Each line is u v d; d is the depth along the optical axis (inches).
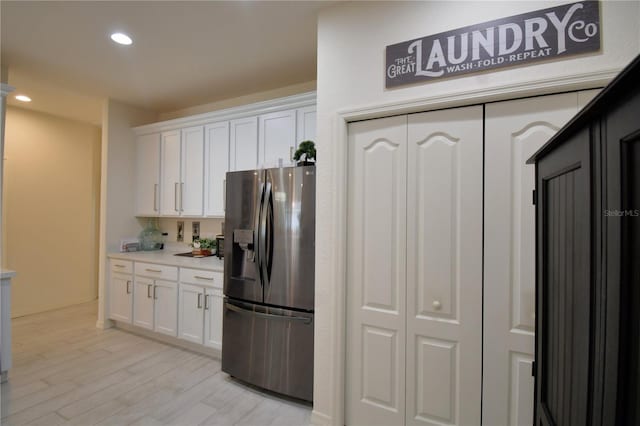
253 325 87.3
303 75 113.3
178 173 133.3
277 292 83.2
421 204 65.7
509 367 58.2
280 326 82.8
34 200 155.1
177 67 107.3
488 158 60.1
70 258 170.2
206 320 108.2
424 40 63.4
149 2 73.4
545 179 38.3
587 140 26.5
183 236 148.1
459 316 62.2
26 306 152.6
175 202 133.7
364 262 71.1
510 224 58.4
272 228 84.4
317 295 74.5
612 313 22.5
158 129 139.2
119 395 85.3
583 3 51.6
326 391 72.6
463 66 59.8
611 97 22.4
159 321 120.0
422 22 63.8
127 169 144.6
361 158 71.4
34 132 155.1
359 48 70.1
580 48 51.6
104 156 137.4
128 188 144.9
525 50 55.2
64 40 90.4
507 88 56.2
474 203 61.2
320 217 74.2
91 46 94.0
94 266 182.4
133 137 147.0
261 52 97.0
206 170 125.8
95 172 183.3
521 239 57.7
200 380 93.8
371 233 70.4
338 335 71.1
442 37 61.7
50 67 107.3
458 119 62.6
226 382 92.8
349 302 72.4
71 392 86.4
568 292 30.8
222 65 105.9
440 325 63.7
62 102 142.4
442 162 63.9
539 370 39.8
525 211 57.4
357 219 71.8
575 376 28.8
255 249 86.3
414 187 66.2
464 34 59.9
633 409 20.2
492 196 59.8
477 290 60.8
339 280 71.1
